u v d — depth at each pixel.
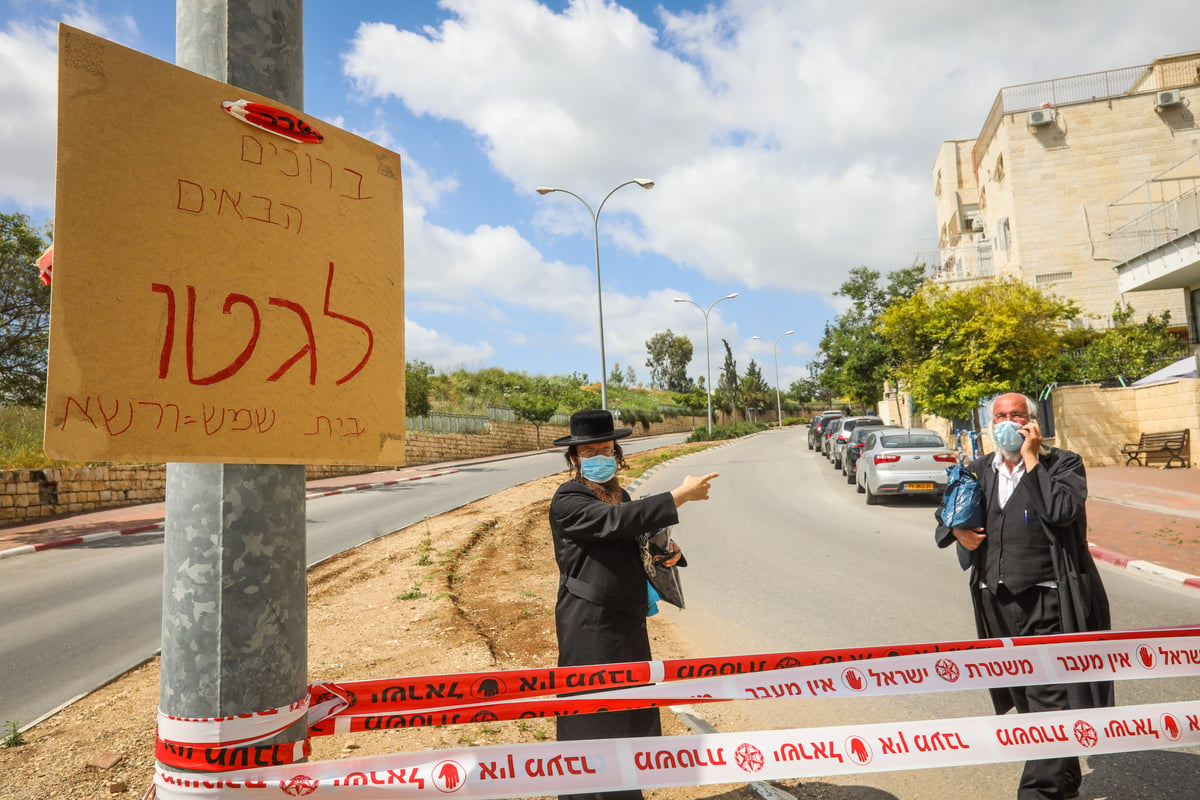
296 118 1.97
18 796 3.58
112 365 1.61
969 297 21.73
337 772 2.11
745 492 18.28
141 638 7.18
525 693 2.53
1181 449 17.38
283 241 1.92
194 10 1.91
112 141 1.63
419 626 6.46
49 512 18.58
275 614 1.81
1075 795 3.28
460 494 20.70
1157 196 30.25
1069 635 2.96
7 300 16.28
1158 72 33.75
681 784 2.52
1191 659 3.00
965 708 4.54
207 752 1.72
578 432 2.85
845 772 2.64
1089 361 23.16
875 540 11.04
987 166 35.94
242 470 1.79
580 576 2.72
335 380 2.00
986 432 3.47
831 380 39.22
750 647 6.03
